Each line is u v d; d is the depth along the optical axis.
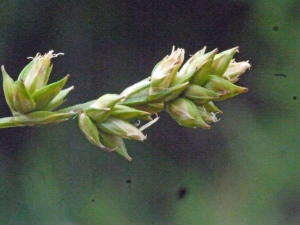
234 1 0.29
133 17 0.29
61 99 0.11
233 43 0.30
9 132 0.30
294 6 0.29
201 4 0.29
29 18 0.28
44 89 0.10
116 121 0.11
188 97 0.11
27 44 0.28
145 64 0.29
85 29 0.29
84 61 0.29
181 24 0.29
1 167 0.30
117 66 0.29
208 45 0.30
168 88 0.11
